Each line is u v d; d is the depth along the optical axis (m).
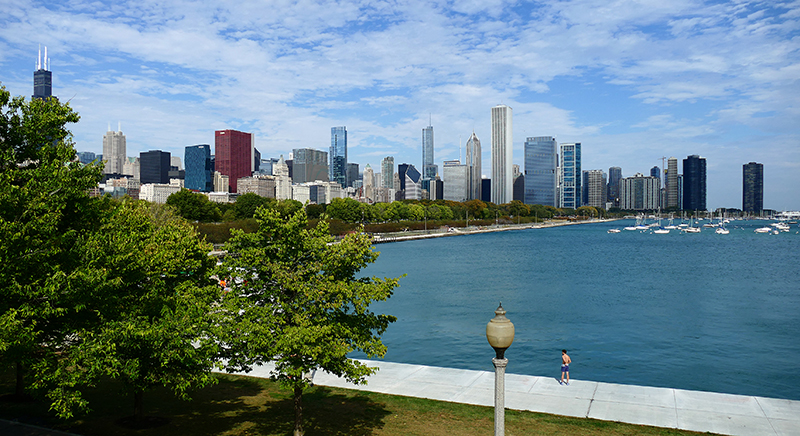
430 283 106.19
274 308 22.67
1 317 17.17
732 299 87.06
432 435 24.61
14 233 18.33
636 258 166.12
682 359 50.59
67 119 22.94
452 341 56.88
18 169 21.59
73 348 19.75
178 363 22.02
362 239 24.30
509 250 197.00
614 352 53.12
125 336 19.89
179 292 25.67
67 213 22.55
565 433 25.19
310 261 24.22
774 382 43.66
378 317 25.45
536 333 61.56
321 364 21.48
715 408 28.81
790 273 125.12
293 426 25.34
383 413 27.75
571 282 108.12
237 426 25.14
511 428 25.78
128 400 29.02
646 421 26.91
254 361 23.56
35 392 20.38
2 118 21.31
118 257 20.53
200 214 185.88
